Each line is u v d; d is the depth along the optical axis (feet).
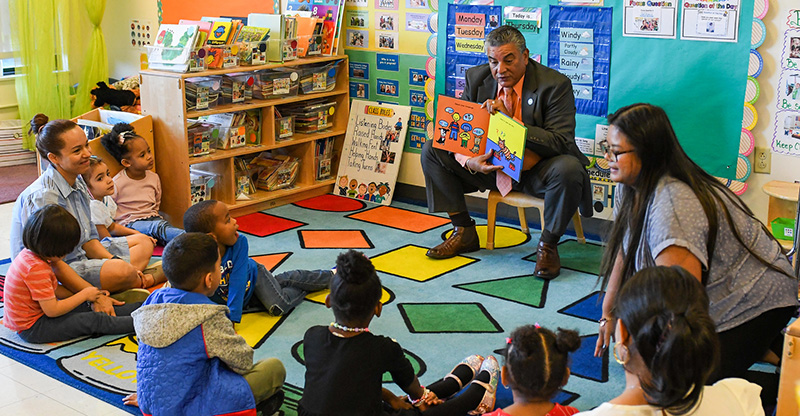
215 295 10.02
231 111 14.48
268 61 15.34
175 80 13.65
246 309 10.78
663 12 12.51
